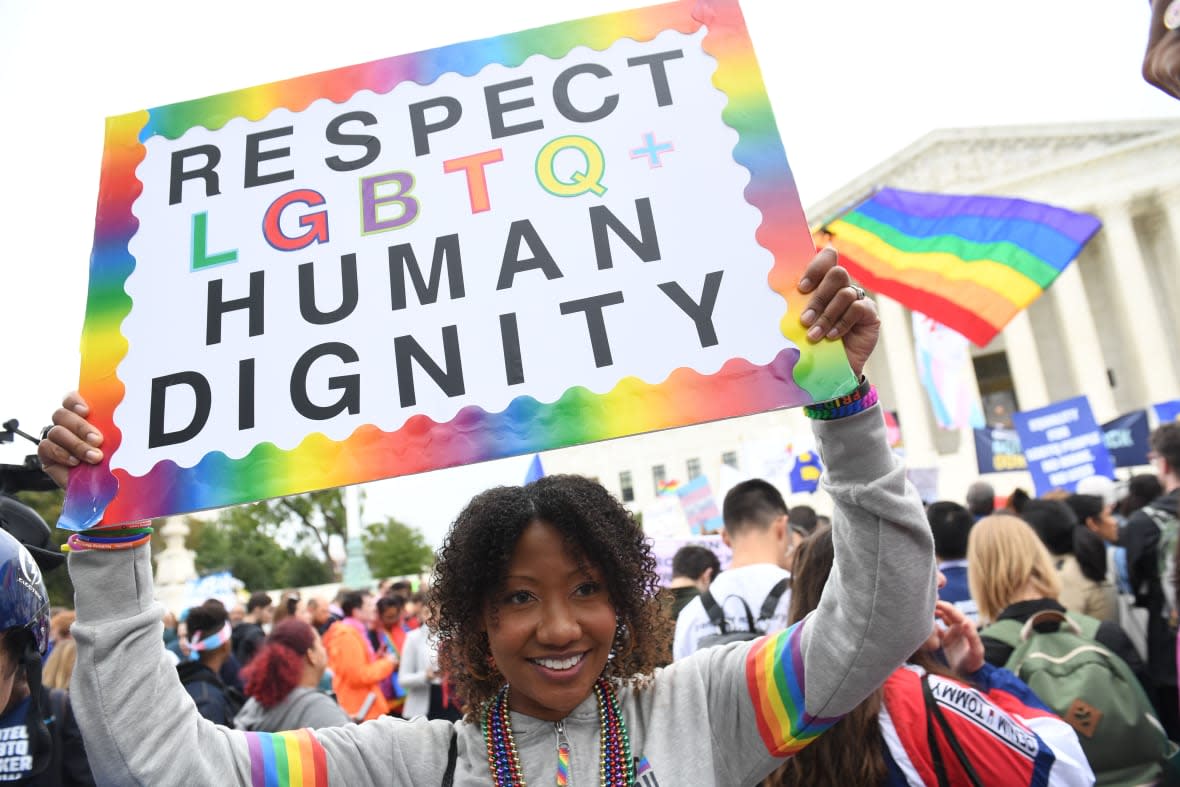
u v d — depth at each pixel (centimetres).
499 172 172
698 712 153
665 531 1146
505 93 179
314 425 158
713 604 315
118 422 161
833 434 148
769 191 165
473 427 155
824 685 145
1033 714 198
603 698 151
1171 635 342
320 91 185
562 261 164
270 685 358
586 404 154
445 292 164
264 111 185
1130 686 244
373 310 165
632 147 171
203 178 180
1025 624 271
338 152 179
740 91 173
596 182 169
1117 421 1034
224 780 140
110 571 147
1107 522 548
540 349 158
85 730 137
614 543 149
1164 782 237
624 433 152
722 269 161
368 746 151
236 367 163
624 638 157
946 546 357
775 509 339
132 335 168
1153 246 3966
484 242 167
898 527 144
